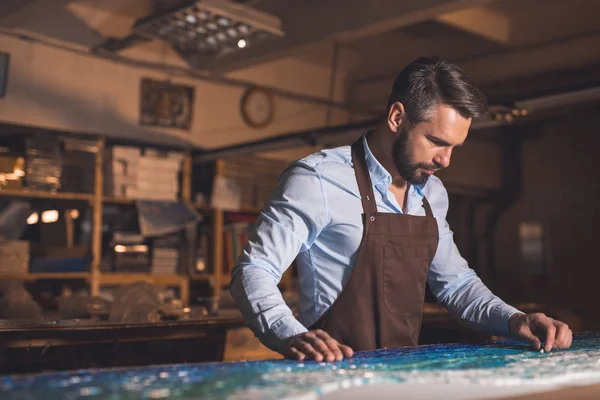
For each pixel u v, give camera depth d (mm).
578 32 6156
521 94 3637
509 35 6359
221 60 6043
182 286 5453
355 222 1647
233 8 4297
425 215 1817
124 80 5836
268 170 6141
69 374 1022
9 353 2613
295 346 1267
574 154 9219
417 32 6699
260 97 6785
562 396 984
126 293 3027
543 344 1474
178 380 968
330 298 1659
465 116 1590
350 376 1029
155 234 5121
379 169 1685
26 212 4707
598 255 8969
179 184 5660
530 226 9570
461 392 976
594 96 3348
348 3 5074
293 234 1561
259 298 1403
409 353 1388
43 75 5371
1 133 4969
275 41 5574
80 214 5164
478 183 9219
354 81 7871
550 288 9320
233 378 991
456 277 1852
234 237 5848
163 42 6074
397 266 1690
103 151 5133
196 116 6301
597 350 1484
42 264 4738
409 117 1609
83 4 5551
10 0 4668
